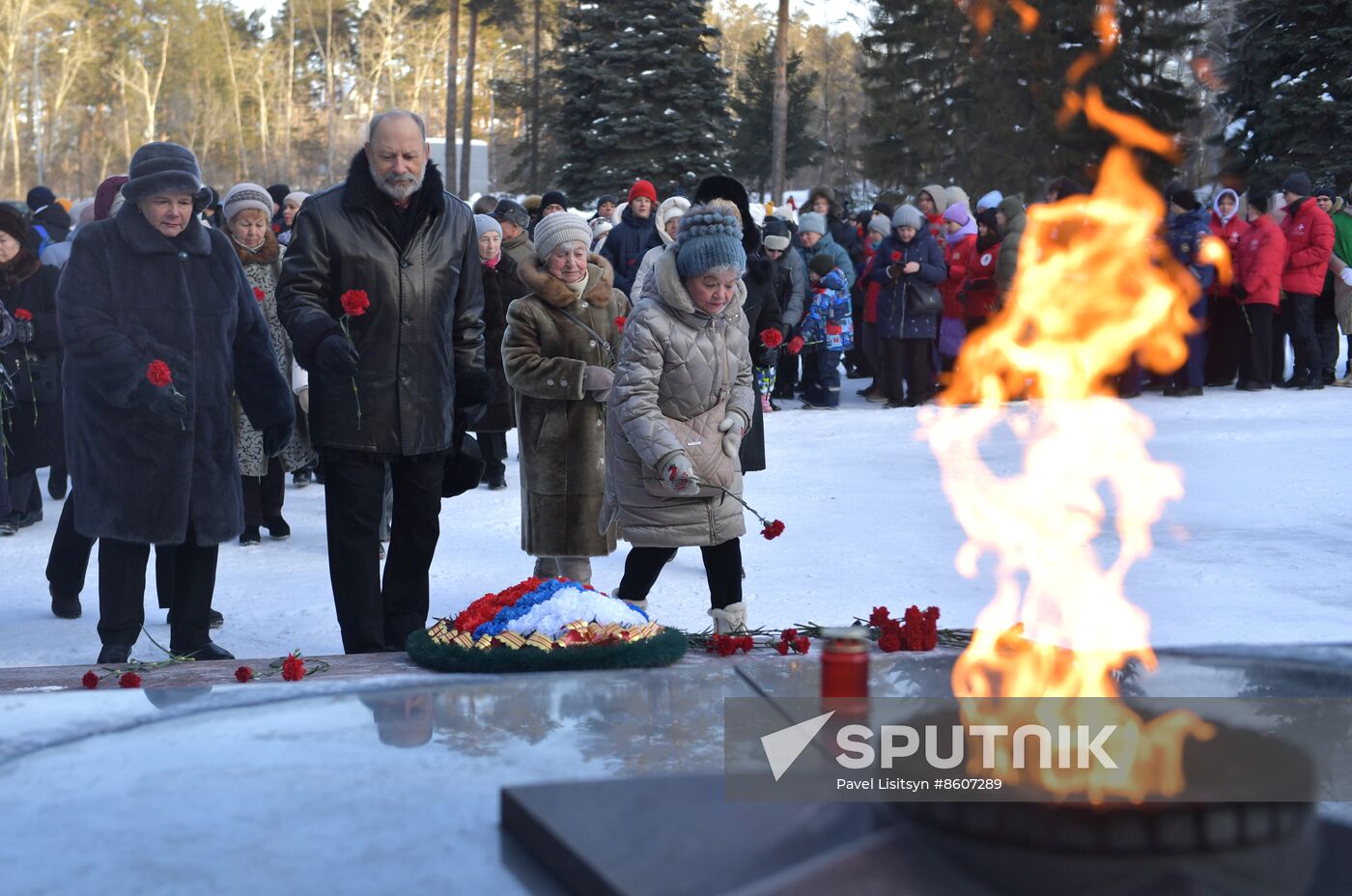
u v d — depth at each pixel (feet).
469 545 24.03
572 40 122.21
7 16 255.91
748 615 18.03
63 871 4.55
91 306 15.16
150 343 15.21
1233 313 42.80
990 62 99.04
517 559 22.77
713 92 119.96
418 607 16.31
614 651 10.68
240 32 314.96
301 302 15.02
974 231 43.21
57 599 19.26
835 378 43.45
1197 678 6.75
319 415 15.37
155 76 294.87
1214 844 4.23
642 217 37.50
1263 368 42.29
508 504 28.48
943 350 43.09
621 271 37.29
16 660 16.97
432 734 6.17
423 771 5.60
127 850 4.75
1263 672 6.88
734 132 123.03
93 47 293.02
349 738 6.11
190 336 15.42
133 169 15.33
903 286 42.73
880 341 43.60
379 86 297.12
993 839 4.28
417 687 7.12
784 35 115.55
